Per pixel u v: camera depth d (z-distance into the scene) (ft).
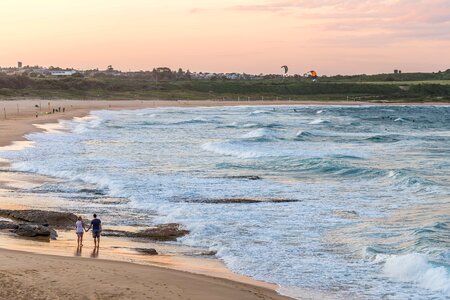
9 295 49.78
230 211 99.91
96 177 131.13
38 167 146.51
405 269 67.56
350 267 70.38
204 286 58.29
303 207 104.17
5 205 102.01
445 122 384.88
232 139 233.14
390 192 120.06
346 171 144.46
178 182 127.65
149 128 295.07
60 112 403.13
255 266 70.38
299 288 62.59
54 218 91.09
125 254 73.05
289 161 161.68
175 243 81.41
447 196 114.52
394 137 253.03
